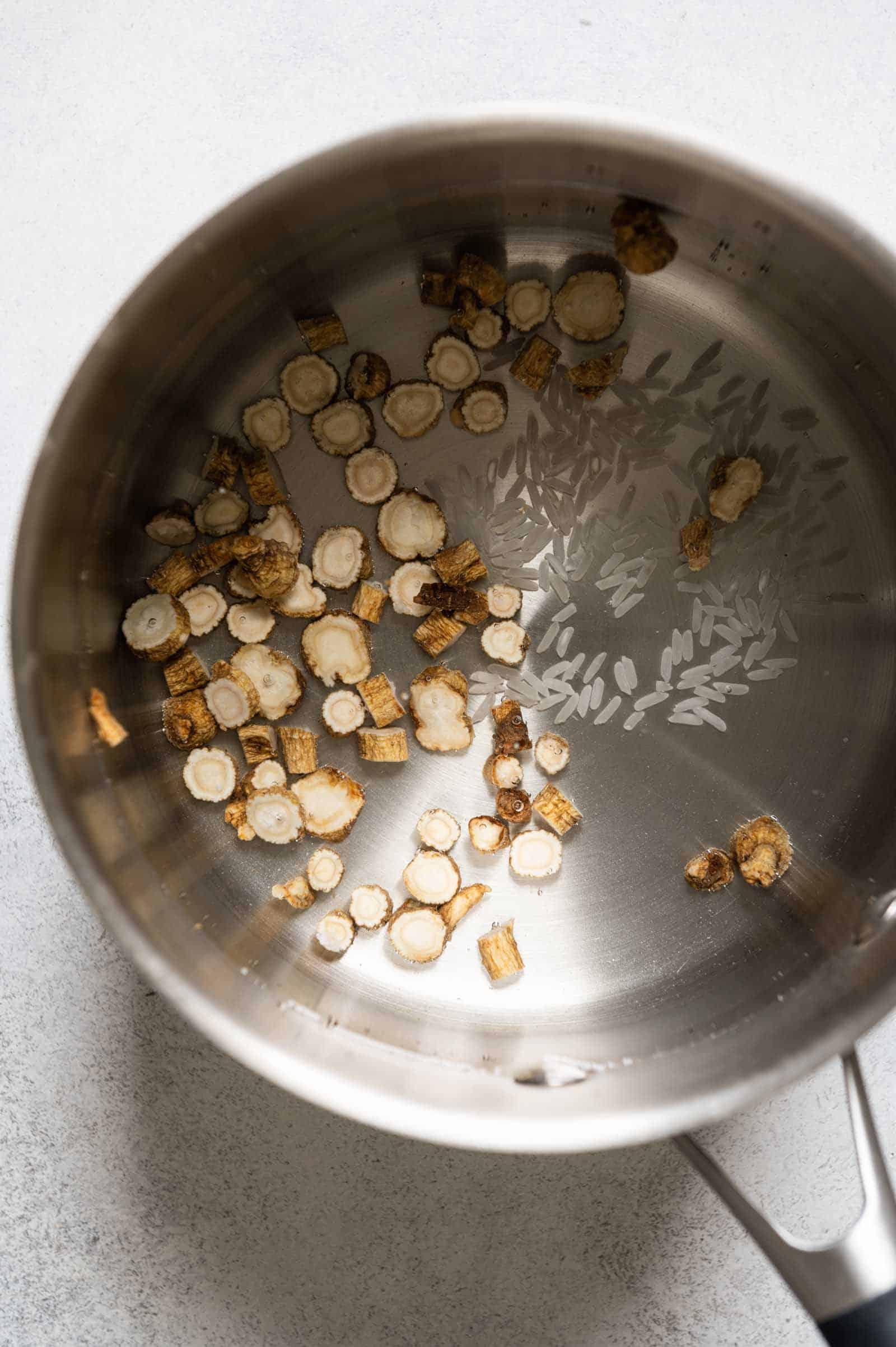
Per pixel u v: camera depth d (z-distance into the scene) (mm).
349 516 249
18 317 251
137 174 251
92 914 250
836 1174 248
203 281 212
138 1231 252
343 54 250
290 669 247
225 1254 251
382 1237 250
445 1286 250
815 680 253
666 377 248
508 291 241
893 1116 249
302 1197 250
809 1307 189
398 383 246
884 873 240
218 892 243
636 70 248
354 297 239
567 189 217
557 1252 249
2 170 251
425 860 247
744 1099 198
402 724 251
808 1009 223
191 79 251
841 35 248
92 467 215
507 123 195
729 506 250
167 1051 250
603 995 249
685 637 252
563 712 252
